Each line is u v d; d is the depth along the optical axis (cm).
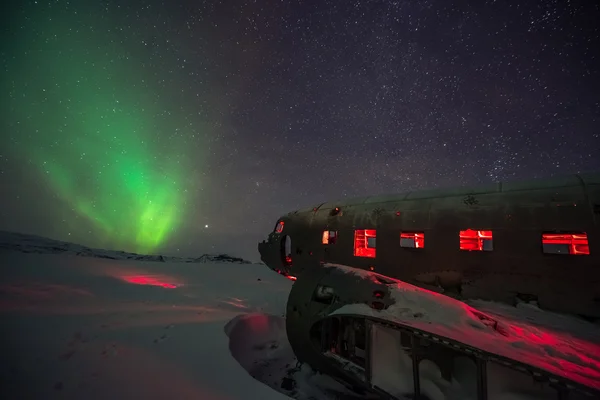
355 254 864
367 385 379
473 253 659
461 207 704
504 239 623
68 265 1151
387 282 477
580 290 530
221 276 1388
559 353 327
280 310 843
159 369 387
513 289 598
